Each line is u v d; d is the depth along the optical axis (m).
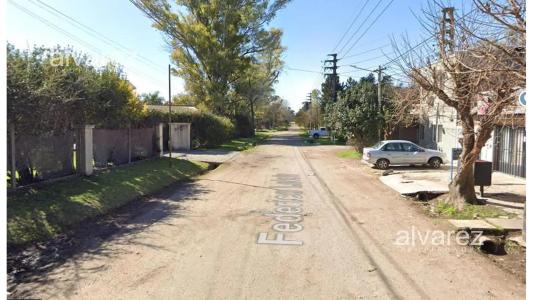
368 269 6.36
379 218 10.02
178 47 45.47
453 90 10.20
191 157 25.66
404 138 31.91
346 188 14.96
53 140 12.16
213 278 5.90
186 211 10.66
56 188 10.94
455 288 5.69
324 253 7.13
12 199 9.28
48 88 10.62
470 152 11.08
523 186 14.45
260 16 46.38
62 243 7.59
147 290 5.45
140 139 20.08
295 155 30.50
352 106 28.56
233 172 19.97
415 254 7.17
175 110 35.00
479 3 6.59
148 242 7.70
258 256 6.92
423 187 14.30
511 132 17.30
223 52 43.69
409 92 12.69
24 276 5.91
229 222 9.41
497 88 8.35
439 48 10.03
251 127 63.44
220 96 44.75
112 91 15.91
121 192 12.32
